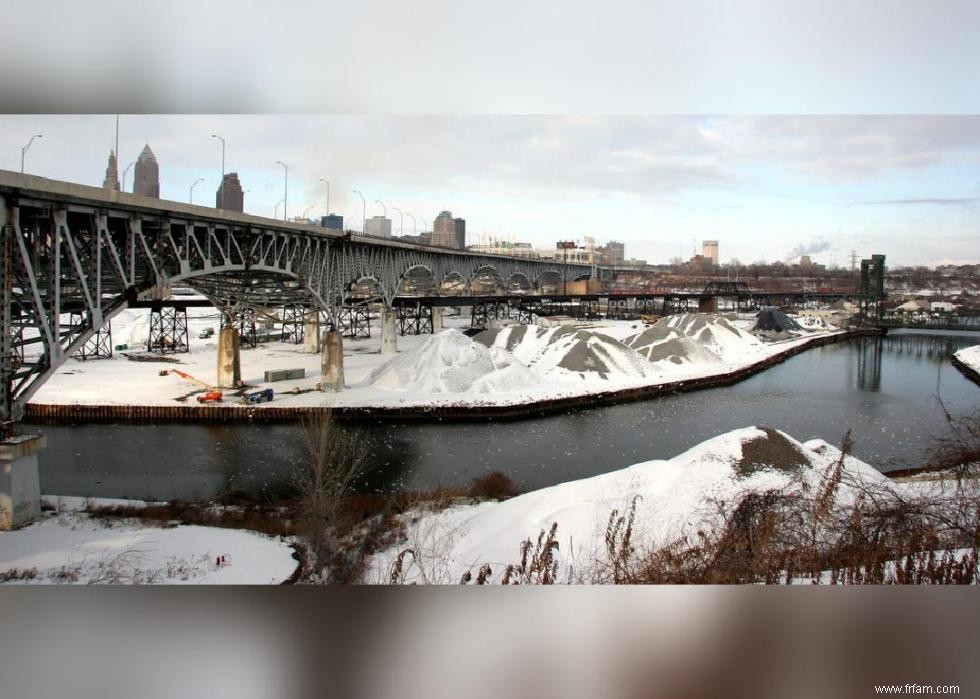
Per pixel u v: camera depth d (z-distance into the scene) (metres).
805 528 8.81
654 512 10.30
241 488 15.23
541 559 8.32
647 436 21.09
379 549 9.92
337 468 14.12
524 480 16.22
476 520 11.27
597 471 17.17
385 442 19.95
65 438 20.45
